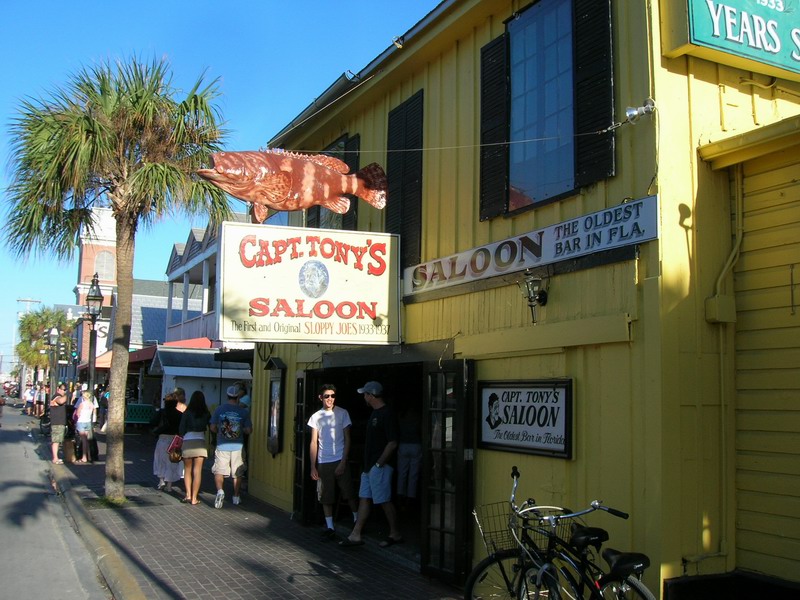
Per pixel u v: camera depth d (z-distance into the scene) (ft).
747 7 18.17
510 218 21.98
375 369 32.50
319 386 33.60
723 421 17.06
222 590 21.59
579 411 18.52
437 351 24.61
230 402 37.52
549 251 19.94
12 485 44.14
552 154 20.39
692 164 17.60
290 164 25.16
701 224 17.46
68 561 25.99
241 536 29.40
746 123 18.80
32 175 33.17
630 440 16.96
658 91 17.37
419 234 26.76
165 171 32.53
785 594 15.75
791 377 16.34
